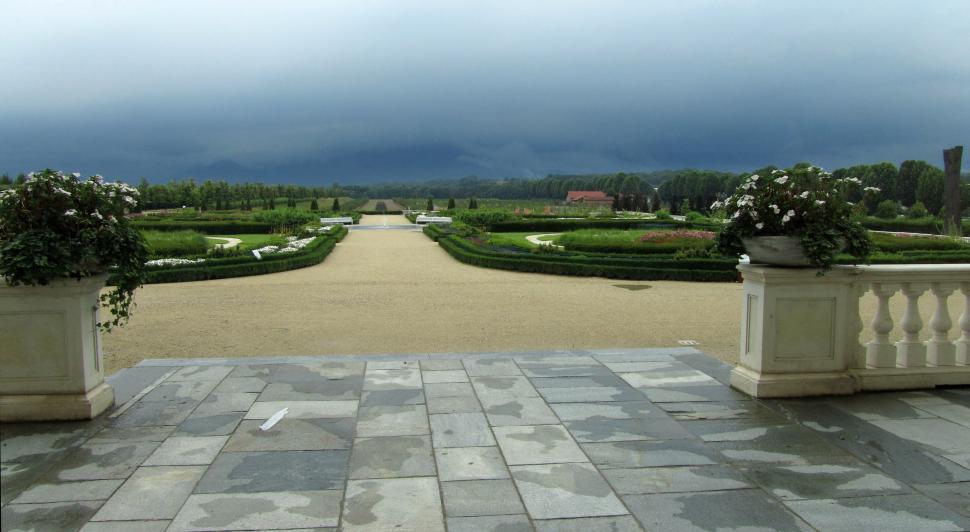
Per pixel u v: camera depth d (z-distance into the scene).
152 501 3.53
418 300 12.61
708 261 16.27
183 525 3.26
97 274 4.99
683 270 16.03
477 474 3.91
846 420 4.85
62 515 3.37
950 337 9.86
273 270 17.42
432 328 9.83
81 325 4.84
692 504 3.52
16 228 4.65
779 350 5.43
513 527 3.26
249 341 8.90
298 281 15.58
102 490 3.67
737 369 5.75
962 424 4.76
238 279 16.02
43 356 4.82
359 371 6.31
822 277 5.32
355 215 54.12
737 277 15.88
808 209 5.20
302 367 6.45
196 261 16.47
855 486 3.73
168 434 4.57
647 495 3.62
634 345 8.75
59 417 4.83
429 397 5.48
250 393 5.57
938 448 4.30
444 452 4.26
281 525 3.27
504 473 3.93
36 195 4.63
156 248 19.50
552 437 4.54
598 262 17.06
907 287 5.61
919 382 5.64
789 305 5.39
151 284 15.02
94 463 4.05
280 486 3.73
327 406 5.22
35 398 4.83
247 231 37.31
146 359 7.45
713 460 4.12
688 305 12.16
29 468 3.97
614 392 5.62
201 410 5.11
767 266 5.38
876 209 45.91
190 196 69.81
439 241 27.00
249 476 3.86
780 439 4.47
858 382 5.51
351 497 3.59
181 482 3.78
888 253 19.11
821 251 5.00
